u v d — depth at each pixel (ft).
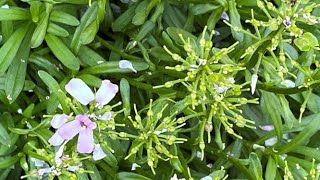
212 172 1.30
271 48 1.13
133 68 1.35
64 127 1.12
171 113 1.23
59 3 1.35
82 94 1.14
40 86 1.39
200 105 1.25
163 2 1.40
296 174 1.33
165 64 1.41
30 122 1.33
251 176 1.29
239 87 1.13
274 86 1.28
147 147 1.15
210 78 1.10
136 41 1.40
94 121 1.13
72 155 1.14
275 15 1.38
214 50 1.26
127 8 1.51
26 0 1.28
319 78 1.21
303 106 1.22
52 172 1.14
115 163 1.28
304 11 1.07
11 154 1.32
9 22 1.32
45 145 1.26
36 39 1.29
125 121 1.30
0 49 1.28
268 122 1.44
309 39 1.08
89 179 1.38
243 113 1.43
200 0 1.38
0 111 1.37
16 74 1.30
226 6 1.38
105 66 1.34
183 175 1.32
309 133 1.31
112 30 1.47
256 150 1.38
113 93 1.15
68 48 1.32
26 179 1.33
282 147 1.34
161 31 1.45
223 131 1.45
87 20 1.32
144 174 1.34
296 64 1.19
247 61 1.23
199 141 1.22
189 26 1.44
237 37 1.35
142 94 1.43
